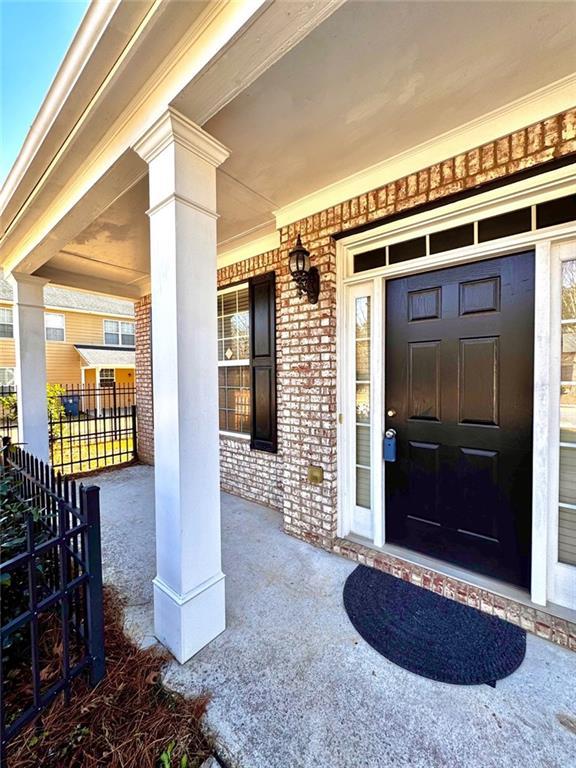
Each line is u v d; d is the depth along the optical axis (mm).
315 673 1671
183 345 1734
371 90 1716
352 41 1427
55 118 1979
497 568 2254
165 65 1581
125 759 1280
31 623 1359
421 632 1931
